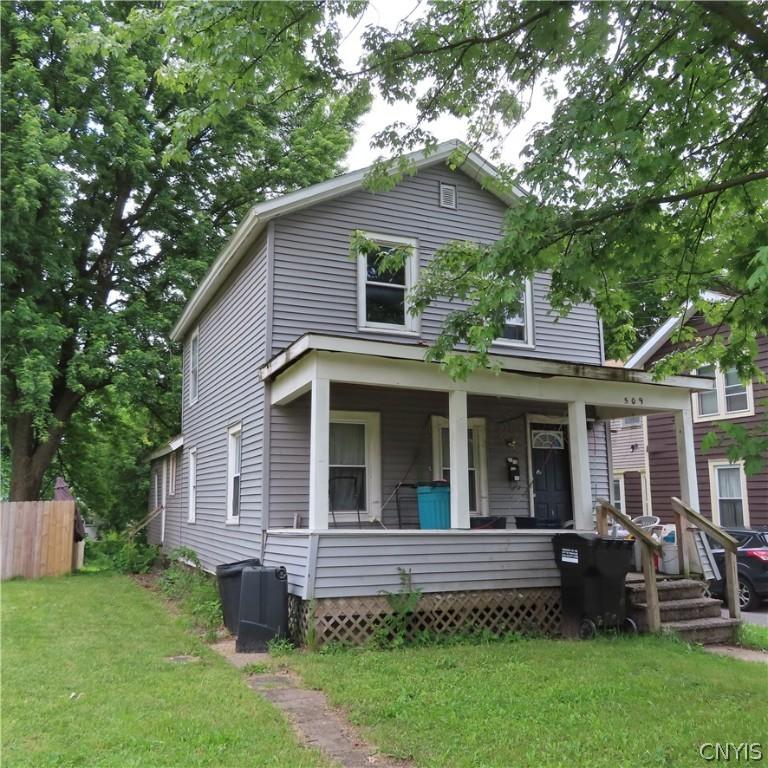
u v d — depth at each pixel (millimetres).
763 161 6383
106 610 10211
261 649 7719
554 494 11891
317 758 4359
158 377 19016
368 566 8086
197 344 15531
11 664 6621
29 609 10180
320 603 7777
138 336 18703
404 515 10445
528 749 4531
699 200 6625
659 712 5352
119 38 6117
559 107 6215
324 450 8117
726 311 6770
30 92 16047
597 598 8516
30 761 4184
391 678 6301
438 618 8328
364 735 4805
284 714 5289
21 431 18297
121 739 4578
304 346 8203
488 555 8750
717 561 12453
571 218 6160
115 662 6793
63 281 17562
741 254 6254
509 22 6512
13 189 15016
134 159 17562
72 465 23578
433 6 6422
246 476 10758
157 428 23922
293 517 9781
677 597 9195
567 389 9656
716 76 6289
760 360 16266
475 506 11203
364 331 10562
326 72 6668
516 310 6434
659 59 6145
